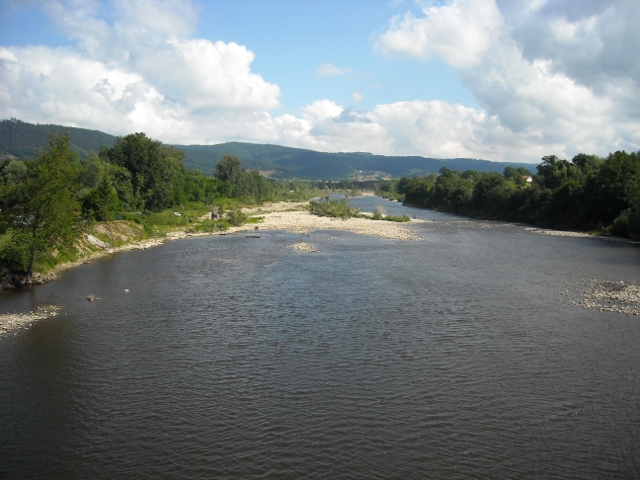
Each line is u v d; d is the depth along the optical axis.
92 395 24.03
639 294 43.59
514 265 58.28
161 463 18.69
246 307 38.97
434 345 30.75
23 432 20.77
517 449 19.70
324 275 51.56
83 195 78.12
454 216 144.88
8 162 108.62
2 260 45.78
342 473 18.11
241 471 18.20
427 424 21.44
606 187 96.75
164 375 26.25
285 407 22.84
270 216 129.25
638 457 19.27
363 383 25.33
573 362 28.11
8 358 28.33
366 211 162.25
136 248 69.75
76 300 40.69
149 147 109.44
